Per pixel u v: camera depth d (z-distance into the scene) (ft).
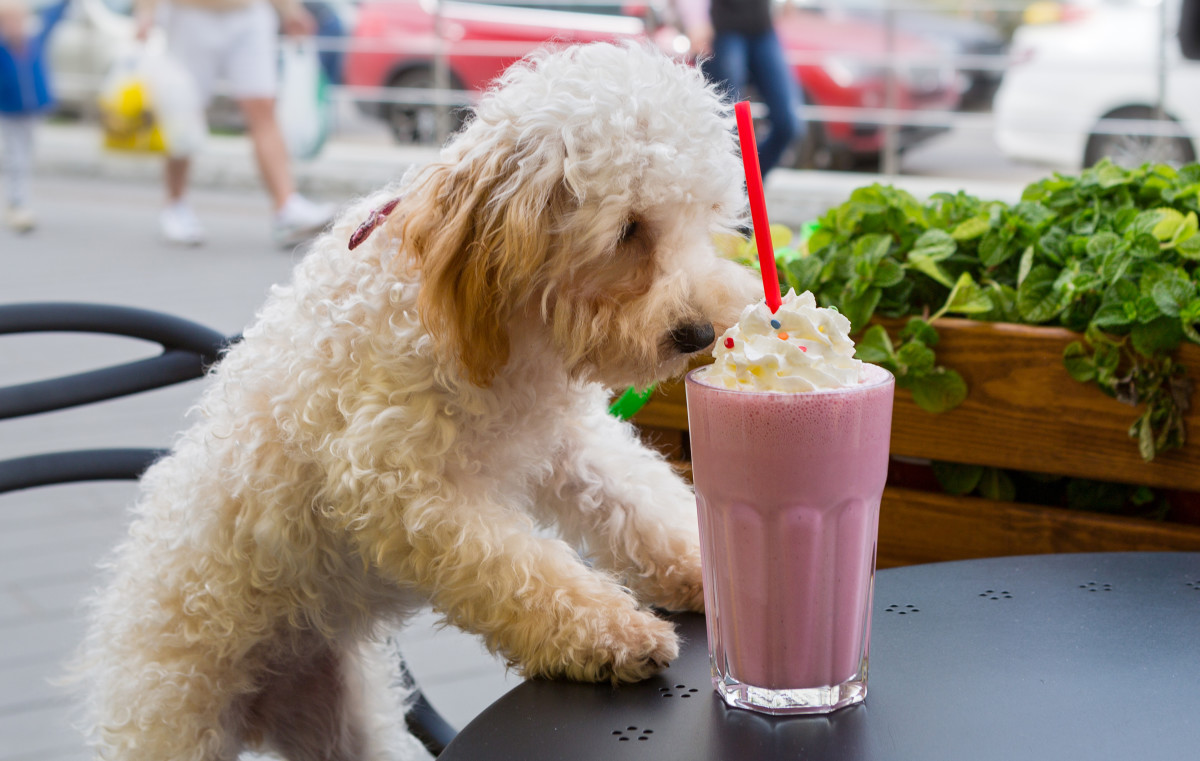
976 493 6.64
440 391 5.00
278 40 28.84
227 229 26.68
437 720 7.27
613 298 5.09
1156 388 5.77
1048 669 3.73
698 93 5.21
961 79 26.48
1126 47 24.04
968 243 6.91
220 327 17.71
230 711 6.10
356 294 5.11
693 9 21.20
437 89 28.19
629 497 5.48
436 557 4.81
